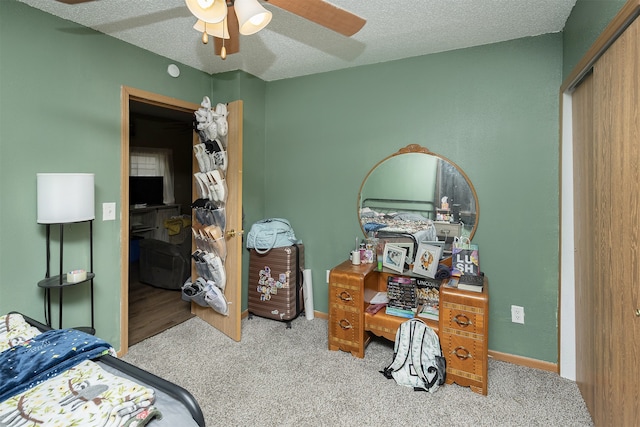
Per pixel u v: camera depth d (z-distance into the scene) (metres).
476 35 2.26
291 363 2.32
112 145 2.34
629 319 1.26
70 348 1.28
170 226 5.79
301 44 2.43
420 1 1.84
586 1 1.66
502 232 2.39
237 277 2.64
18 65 1.85
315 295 3.20
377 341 2.66
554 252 2.25
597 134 1.56
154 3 1.89
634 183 1.19
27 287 1.93
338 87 2.97
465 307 2.03
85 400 1.02
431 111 2.59
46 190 1.83
